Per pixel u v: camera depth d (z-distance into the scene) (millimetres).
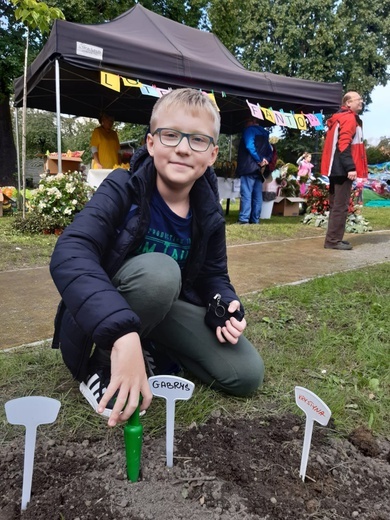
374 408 1572
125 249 1390
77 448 1282
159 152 1344
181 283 1590
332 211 5160
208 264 1674
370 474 1220
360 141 4996
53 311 2582
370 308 2674
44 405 1017
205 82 6062
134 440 1100
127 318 1061
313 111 7902
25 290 3027
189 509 1043
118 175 1399
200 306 1662
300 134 27656
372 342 2154
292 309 2680
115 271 1409
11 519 1014
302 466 1166
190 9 14242
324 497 1117
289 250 5023
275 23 28016
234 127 10023
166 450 1196
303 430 1409
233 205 12477
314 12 27172
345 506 1088
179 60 5742
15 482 1127
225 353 1595
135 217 1393
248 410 1546
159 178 1416
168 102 1321
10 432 1359
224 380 1600
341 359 1996
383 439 1419
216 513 1031
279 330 2307
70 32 4898
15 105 7797
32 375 1736
